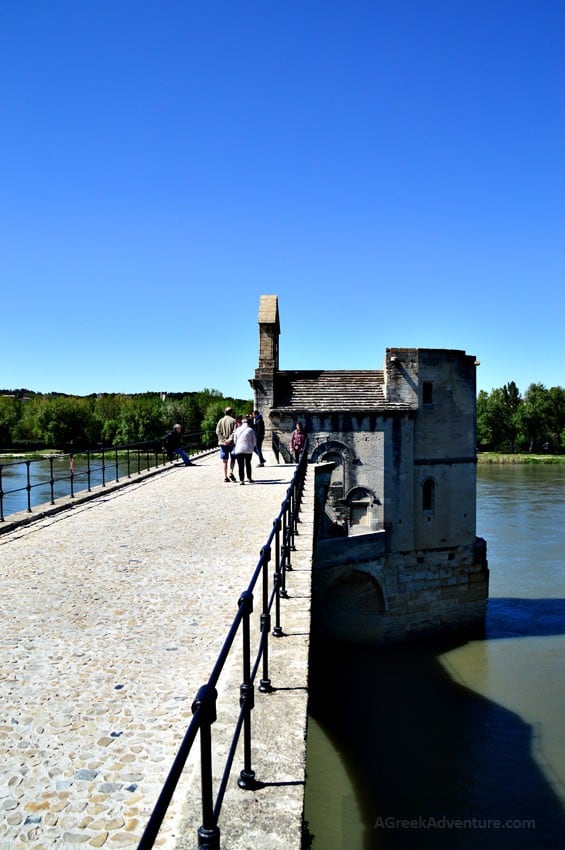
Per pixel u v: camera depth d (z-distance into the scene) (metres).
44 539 11.66
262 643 5.41
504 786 17.17
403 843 14.70
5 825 3.96
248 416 23.69
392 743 19.59
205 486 19.36
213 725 4.85
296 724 4.80
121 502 16.30
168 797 2.58
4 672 5.98
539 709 21.61
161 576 9.09
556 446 112.69
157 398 107.25
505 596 33.16
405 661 26.45
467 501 30.83
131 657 6.31
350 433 29.34
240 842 3.55
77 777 4.42
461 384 30.92
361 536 27.59
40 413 97.12
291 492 10.62
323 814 15.88
